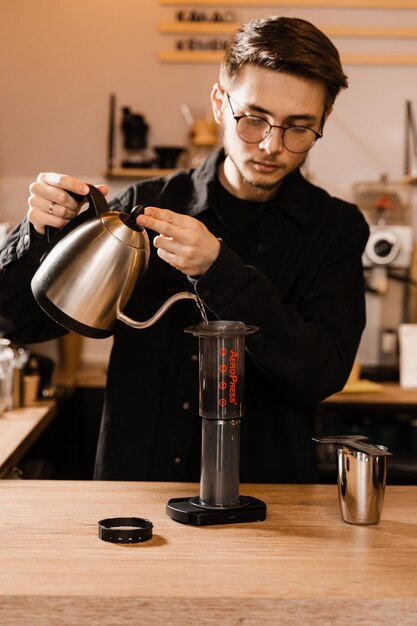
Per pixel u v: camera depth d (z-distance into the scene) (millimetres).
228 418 1440
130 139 4273
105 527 1333
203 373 1449
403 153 4379
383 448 1447
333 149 4383
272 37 1629
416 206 4355
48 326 1893
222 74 1761
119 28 4348
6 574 1182
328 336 1819
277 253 1936
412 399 3619
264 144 1668
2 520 1421
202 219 1961
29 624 1113
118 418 1923
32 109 4375
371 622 1125
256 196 1927
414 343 3988
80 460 3881
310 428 2020
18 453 2385
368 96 4367
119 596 1114
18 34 4348
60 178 1505
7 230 3869
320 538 1359
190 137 4352
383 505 1565
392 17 4352
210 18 4336
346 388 3736
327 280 1930
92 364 4387
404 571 1216
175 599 1115
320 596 1123
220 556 1268
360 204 4234
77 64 4359
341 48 4348
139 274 1514
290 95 1631
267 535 1371
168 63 4359
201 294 1558
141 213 1485
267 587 1150
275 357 1667
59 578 1170
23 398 3189
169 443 1917
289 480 1904
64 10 4348
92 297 1471
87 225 1472
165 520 1438
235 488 1462
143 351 1933
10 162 4379
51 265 1487
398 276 4227
